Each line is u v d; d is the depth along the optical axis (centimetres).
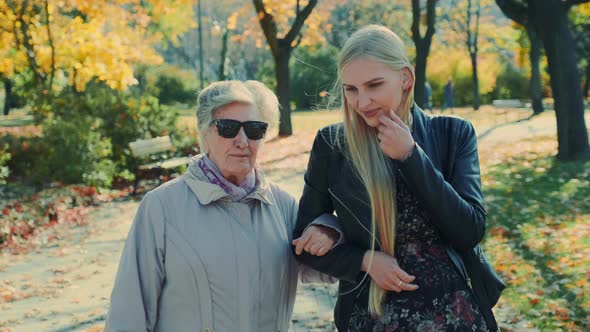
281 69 2262
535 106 2755
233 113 234
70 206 1130
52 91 1574
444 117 240
